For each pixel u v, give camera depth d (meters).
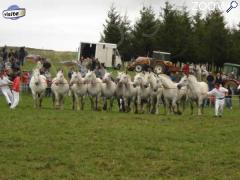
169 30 78.62
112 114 32.75
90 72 35.78
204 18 82.50
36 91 36.06
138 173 17.44
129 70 71.50
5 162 18.25
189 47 78.62
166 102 34.81
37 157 19.08
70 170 17.55
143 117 31.28
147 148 21.41
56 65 71.81
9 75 42.31
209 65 80.75
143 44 81.06
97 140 22.58
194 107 43.88
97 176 16.86
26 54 68.31
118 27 83.69
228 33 78.75
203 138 24.17
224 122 30.56
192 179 16.98
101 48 73.31
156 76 34.72
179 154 20.39
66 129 25.11
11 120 27.95
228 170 18.28
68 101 43.97
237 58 79.00
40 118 29.09
